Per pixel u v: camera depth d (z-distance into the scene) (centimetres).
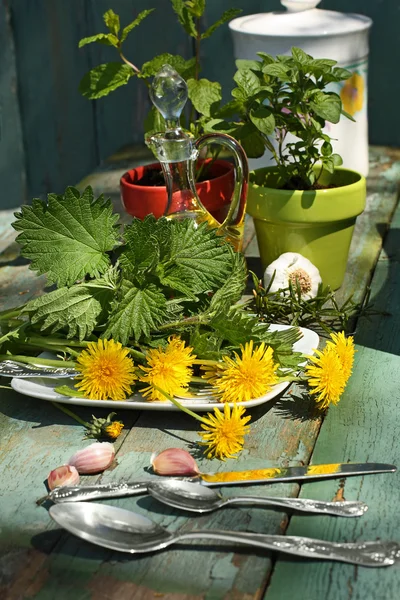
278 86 110
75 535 77
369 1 170
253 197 109
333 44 133
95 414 91
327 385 88
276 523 77
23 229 94
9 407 93
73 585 73
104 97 195
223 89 185
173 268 95
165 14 182
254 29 135
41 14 191
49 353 97
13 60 196
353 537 76
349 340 90
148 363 88
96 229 96
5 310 107
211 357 90
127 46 188
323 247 109
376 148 164
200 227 96
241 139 111
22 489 82
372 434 87
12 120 203
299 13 137
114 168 159
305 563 74
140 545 75
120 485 80
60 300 93
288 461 84
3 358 95
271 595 72
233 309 95
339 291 112
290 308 104
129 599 72
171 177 101
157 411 91
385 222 131
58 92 198
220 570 73
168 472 82
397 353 99
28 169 208
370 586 72
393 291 112
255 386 87
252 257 122
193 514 78
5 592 73
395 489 80
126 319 91
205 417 89
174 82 99
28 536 77
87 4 186
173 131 100
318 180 114
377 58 174
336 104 105
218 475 81
